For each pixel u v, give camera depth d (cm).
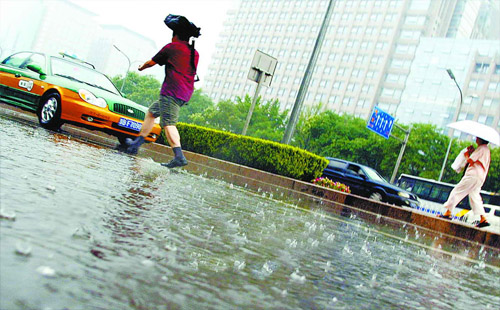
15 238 157
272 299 175
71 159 420
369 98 9006
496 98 7156
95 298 129
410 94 8062
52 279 132
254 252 251
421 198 2431
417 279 302
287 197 822
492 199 2173
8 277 124
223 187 632
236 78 11594
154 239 215
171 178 528
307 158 1142
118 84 8469
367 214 816
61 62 828
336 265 278
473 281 355
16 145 398
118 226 219
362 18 9606
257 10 11744
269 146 1125
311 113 6406
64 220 200
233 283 182
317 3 10531
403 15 9069
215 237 260
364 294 222
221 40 12356
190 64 605
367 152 5394
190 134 1287
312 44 10319
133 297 138
